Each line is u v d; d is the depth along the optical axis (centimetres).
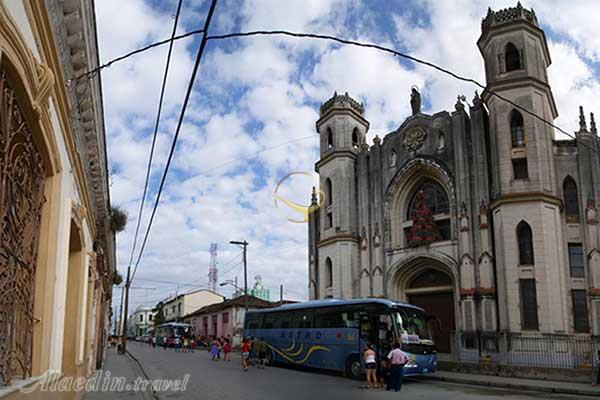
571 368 2192
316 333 2514
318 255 3881
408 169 3391
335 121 3884
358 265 3597
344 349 2303
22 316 604
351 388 1839
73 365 1228
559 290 2634
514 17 3023
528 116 2836
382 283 3406
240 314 5647
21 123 545
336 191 3741
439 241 3170
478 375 2298
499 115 2903
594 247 2781
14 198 552
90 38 828
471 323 2856
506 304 2702
